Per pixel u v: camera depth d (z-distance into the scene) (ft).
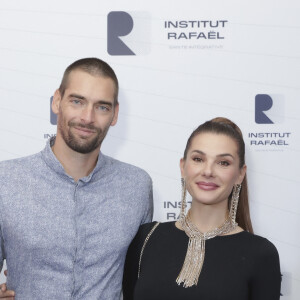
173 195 7.66
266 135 7.57
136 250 5.77
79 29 7.54
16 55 7.59
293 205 7.60
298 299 7.66
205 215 5.39
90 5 7.52
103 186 6.05
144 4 7.51
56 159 5.82
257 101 7.54
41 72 7.59
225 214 5.50
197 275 5.10
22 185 5.72
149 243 5.64
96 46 7.56
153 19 7.53
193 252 5.26
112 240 5.78
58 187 5.81
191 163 5.39
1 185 5.67
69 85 5.78
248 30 7.49
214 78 7.55
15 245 5.55
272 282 5.12
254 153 7.59
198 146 5.34
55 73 7.59
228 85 7.54
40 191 5.74
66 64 7.57
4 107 7.64
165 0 7.51
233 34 7.51
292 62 7.49
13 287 5.62
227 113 7.57
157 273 5.29
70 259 5.58
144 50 7.56
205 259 5.19
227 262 5.12
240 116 7.56
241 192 5.85
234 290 4.99
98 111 5.81
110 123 5.94
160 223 5.84
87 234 5.72
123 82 7.61
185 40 7.54
